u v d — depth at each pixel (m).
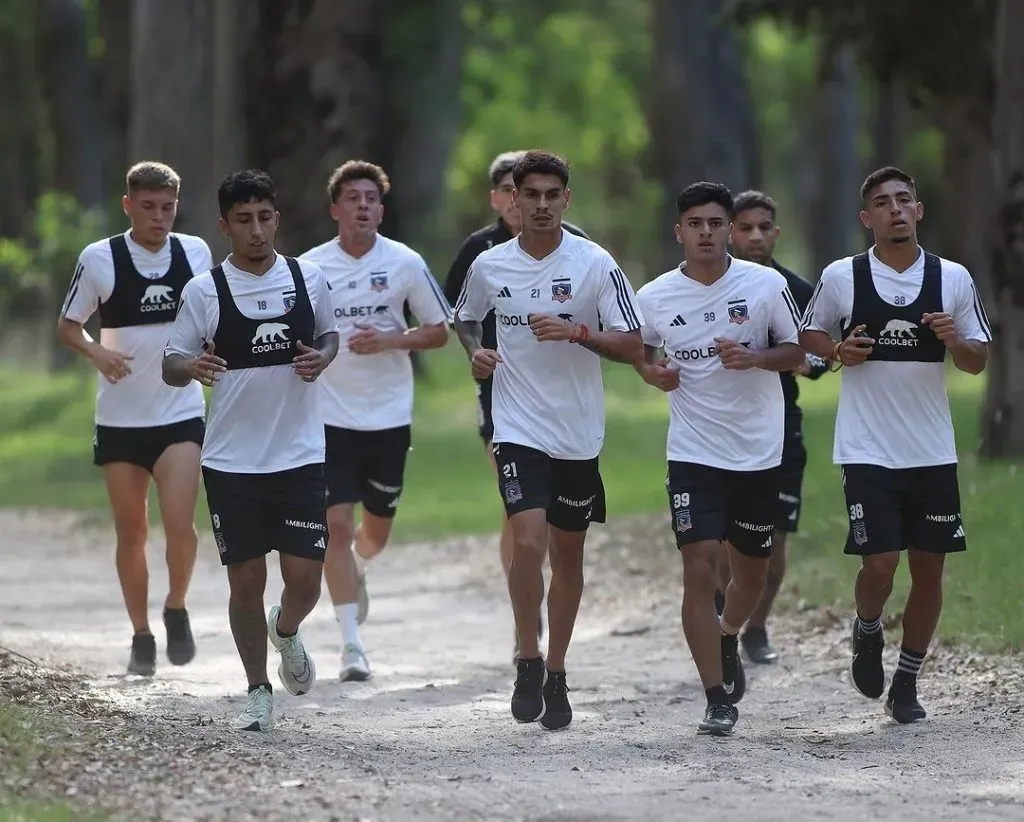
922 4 67.56
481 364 28.75
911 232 28.59
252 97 90.44
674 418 29.48
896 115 139.50
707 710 28.69
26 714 26.52
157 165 34.44
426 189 153.25
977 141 72.19
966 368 29.06
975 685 32.31
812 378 36.34
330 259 36.75
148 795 22.52
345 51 90.81
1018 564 39.09
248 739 27.17
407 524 62.81
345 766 25.31
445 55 137.25
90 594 49.38
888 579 28.95
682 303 29.38
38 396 111.69
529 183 28.75
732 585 30.69
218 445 28.28
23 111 183.62
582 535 29.62
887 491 28.78
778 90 188.88
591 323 29.22
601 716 31.38
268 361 28.12
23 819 20.58
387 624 44.28
